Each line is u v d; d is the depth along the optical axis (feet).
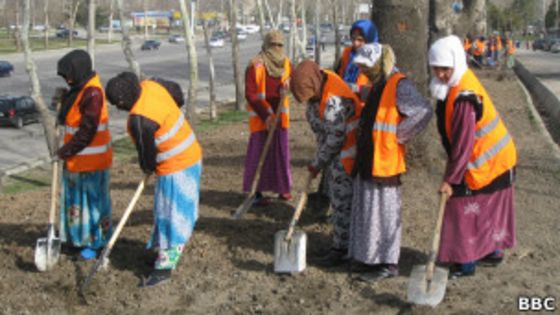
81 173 18.22
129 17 285.64
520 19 269.03
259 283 17.75
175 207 17.11
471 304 16.31
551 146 36.81
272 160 23.43
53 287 17.58
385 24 25.80
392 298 16.60
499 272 18.25
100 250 18.95
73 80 17.80
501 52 138.62
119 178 31.58
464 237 16.78
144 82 17.29
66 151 17.70
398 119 16.40
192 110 44.11
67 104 17.98
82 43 219.20
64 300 17.06
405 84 16.30
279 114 21.11
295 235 17.88
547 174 29.53
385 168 16.51
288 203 24.13
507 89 73.77
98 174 18.42
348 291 17.10
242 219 22.56
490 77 86.94
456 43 15.98
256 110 22.80
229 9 70.23
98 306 16.75
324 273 18.12
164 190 17.12
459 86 15.94
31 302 17.01
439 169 27.63
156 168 17.10
